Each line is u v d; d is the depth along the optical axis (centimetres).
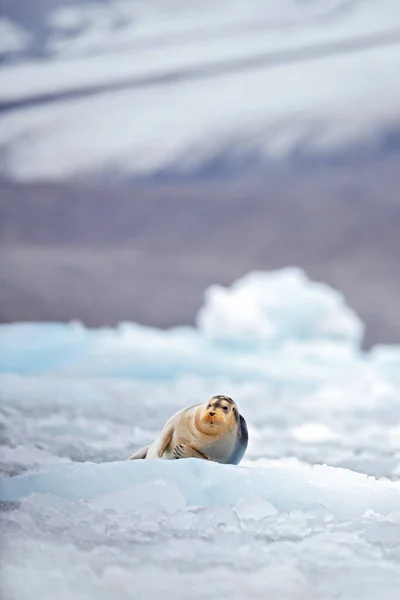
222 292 6294
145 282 7550
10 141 8025
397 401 3747
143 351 5106
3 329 5422
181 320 7194
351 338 6216
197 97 8125
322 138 8075
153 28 8075
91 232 8050
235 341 6000
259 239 8012
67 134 8081
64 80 8044
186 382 4112
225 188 8194
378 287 7469
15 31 7956
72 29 8031
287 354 5612
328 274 7669
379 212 7975
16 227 7938
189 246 7969
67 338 5281
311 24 8000
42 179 8075
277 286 6331
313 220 8025
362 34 7931
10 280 7419
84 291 7350
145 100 8125
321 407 3531
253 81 8100
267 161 8125
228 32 8081
